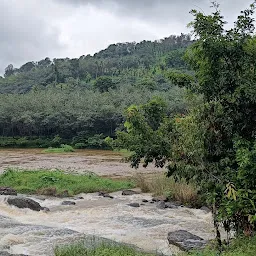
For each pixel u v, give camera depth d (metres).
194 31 6.95
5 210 12.43
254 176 6.36
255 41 6.96
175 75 7.69
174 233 9.38
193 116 7.29
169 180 16.58
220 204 6.88
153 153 8.62
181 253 7.55
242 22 6.88
